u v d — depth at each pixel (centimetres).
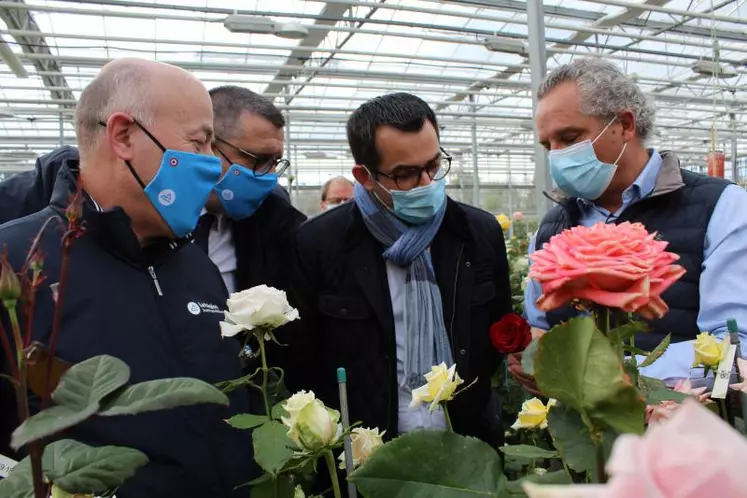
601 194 180
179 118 129
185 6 669
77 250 119
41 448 54
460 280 177
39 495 54
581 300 70
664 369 140
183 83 131
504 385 213
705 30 868
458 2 705
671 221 168
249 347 173
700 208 164
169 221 129
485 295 179
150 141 125
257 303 105
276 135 209
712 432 31
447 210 182
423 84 1280
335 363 178
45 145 1609
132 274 124
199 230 210
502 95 1269
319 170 2222
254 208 211
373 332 174
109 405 56
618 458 31
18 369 55
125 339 116
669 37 954
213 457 121
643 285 60
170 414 116
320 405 87
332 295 178
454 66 1109
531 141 1945
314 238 184
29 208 184
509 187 2334
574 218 194
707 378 126
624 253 63
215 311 140
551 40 888
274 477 89
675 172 172
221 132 203
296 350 187
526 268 336
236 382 104
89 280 117
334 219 186
